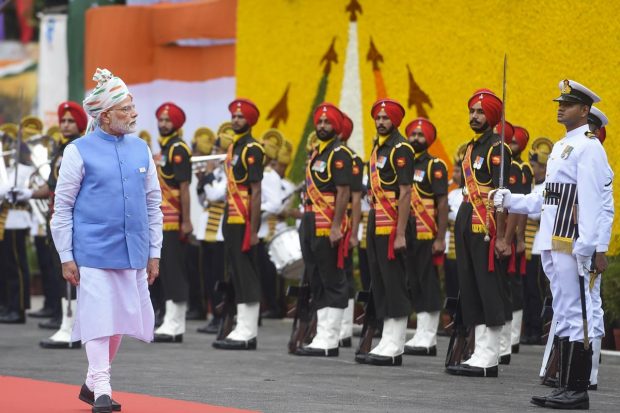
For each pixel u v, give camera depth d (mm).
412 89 48500
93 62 60719
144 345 39938
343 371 32938
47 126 64188
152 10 58625
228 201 38531
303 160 52188
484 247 31438
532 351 39781
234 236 38344
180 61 57812
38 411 25000
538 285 42094
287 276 44312
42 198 41344
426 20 48000
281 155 47562
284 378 31266
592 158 25969
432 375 32250
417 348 38031
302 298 37469
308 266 36969
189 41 57188
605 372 33562
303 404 26406
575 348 26266
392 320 34656
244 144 38156
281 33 53375
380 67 49625
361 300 35250
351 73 50688
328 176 36062
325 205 36219
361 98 50312
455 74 47000
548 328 31844
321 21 51719
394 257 34250
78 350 38031
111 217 24484
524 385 30312
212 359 35750
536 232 42031
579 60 42719
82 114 38531
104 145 24875
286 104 53062
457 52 46906
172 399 27016
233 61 55781
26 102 72125
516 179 35781
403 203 34000
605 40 41906
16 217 47562
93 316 24234
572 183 26344
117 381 30312
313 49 52062
